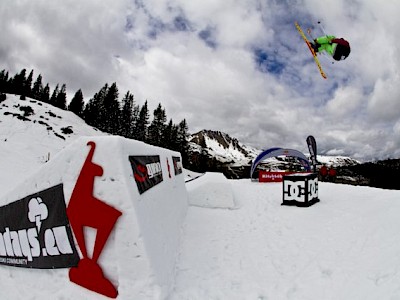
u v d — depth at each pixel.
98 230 3.47
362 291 3.16
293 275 4.04
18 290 3.94
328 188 10.96
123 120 58.25
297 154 18.67
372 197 7.66
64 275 3.68
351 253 4.25
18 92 64.62
